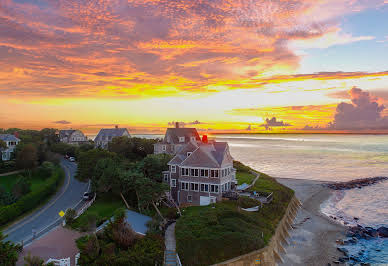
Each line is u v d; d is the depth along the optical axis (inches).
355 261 1792.6
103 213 2017.7
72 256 1366.9
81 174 2581.2
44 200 2449.6
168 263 1386.6
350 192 3526.1
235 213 1893.5
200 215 1828.2
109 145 3710.6
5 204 2086.6
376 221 2529.5
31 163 2957.7
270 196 2437.3
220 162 2159.2
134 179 2070.6
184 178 2257.6
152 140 3796.8
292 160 6584.6
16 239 1635.1
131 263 1286.9
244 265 1493.6
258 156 7529.5
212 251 1485.0
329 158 6958.7
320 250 1941.4
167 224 1801.2
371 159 6707.7
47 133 5452.8
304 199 3198.8
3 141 3348.9
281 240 1999.3
